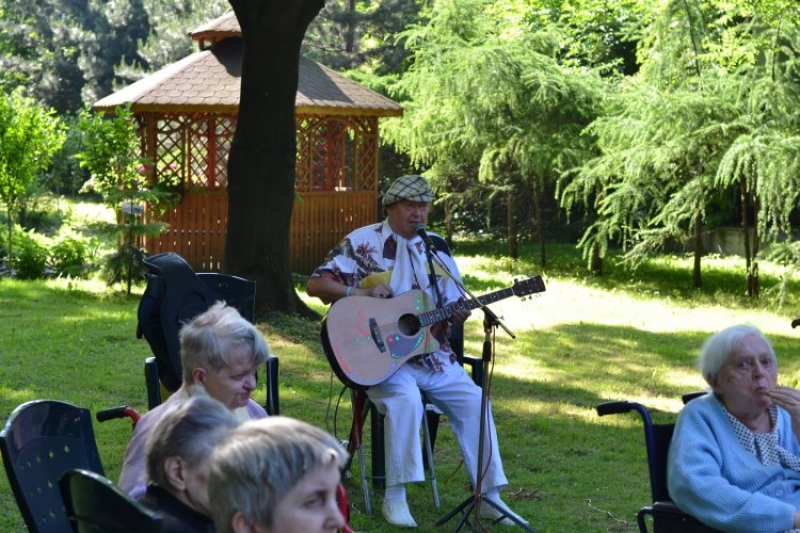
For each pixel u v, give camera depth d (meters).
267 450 2.00
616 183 17.09
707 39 16.28
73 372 9.33
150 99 16.47
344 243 6.03
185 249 17.02
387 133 20.11
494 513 5.82
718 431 4.08
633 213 15.92
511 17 23.72
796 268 14.40
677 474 4.02
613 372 10.29
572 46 23.25
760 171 13.94
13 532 5.39
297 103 16.94
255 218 11.83
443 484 6.54
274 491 1.98
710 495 3.92
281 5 11.55
